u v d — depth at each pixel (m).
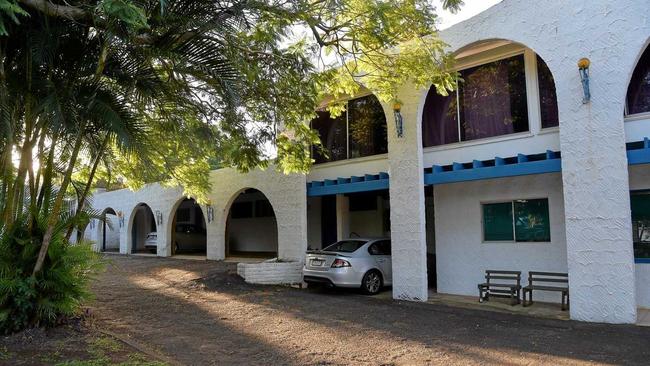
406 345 7.67
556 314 9.74
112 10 5.63
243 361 6.90
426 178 11.93
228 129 11.08
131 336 8.25
